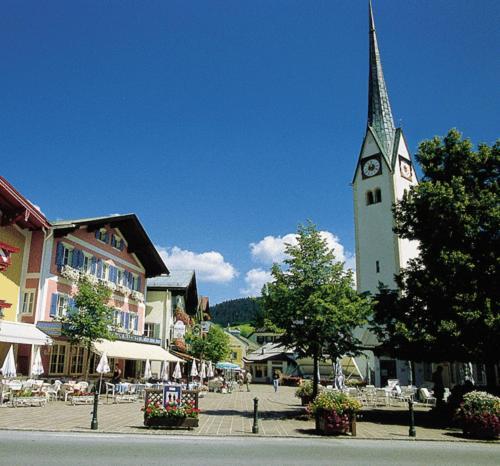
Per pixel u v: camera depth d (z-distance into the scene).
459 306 19.44
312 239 21.16
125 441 12.19
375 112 59.78
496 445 13.93
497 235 20.22
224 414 20.75
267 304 20.83
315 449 12.18
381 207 55.66
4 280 25.94
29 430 13.50
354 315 20.36
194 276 51.72
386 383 45.62
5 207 25.77
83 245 31.80
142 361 40.19
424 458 11.34
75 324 25.84
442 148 22.98
